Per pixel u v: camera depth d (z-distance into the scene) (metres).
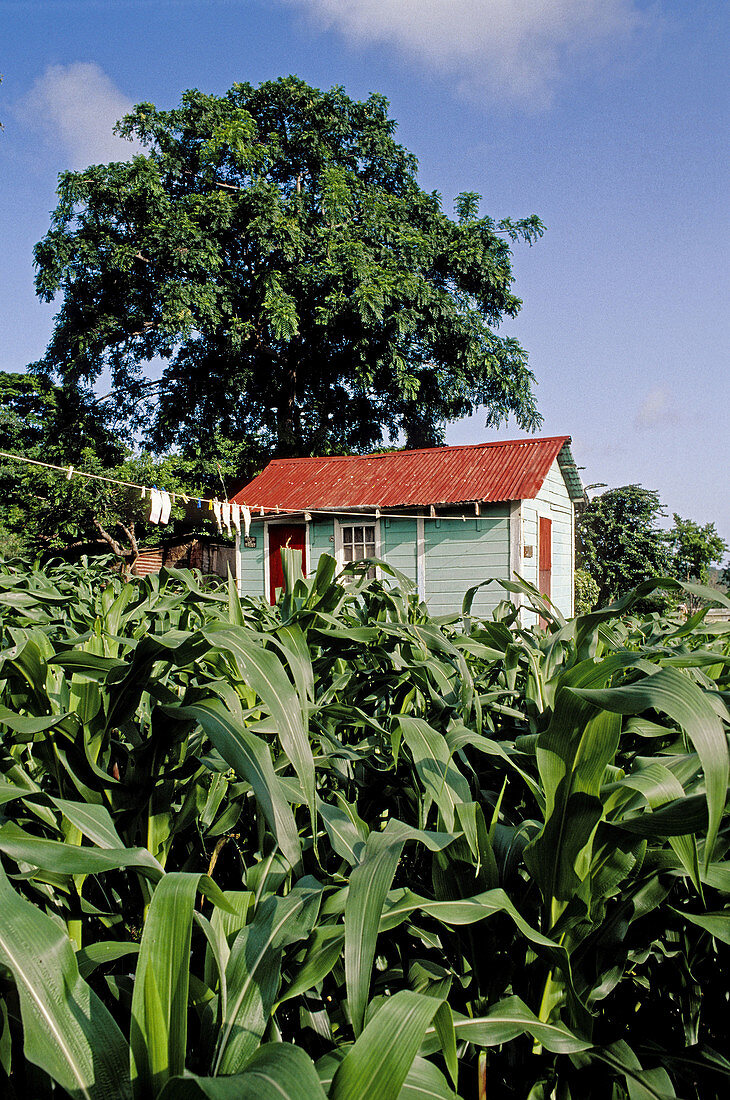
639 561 19.89
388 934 1.26
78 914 1.22
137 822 1.34
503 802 1.54
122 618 2.37
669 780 1.04
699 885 0.95
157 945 0.77
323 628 1.81
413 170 26.06
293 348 23.36
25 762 1.67
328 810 1.18
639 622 3.39
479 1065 1.06
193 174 23.41
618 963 1.15
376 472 13.65
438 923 1.22
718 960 1.31
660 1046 1.11
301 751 1.09
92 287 21.56
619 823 1.02
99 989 1.20
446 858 1.14
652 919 1.19
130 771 1.31
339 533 12.72
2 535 17.31
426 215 24.70
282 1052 0.67
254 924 0.93
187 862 1.36
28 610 2.28
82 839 1.30
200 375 23.61
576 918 1.06
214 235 21.77
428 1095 0.78
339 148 24.69
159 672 1.75
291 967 1.01
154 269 21.55
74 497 16.39
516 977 1.21
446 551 12.00
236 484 23.25
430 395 23.58
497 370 23.09
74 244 20.84
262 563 13.41
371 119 25.06
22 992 0.74
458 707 1.64
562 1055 1.09
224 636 1.16
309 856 1.32
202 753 1.56
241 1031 0.81
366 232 22.56
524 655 2.10
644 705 0.87
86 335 21.11
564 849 1.07
